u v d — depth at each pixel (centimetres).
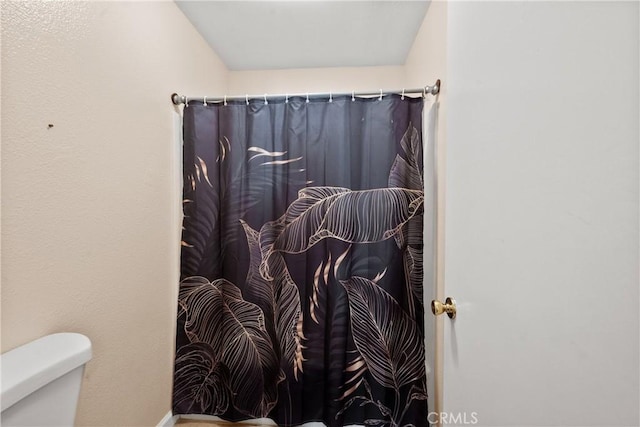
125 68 98
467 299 61
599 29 31
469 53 61
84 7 82
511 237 46
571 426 35
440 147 120
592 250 32
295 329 126
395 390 121
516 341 45
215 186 129
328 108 124
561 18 36
